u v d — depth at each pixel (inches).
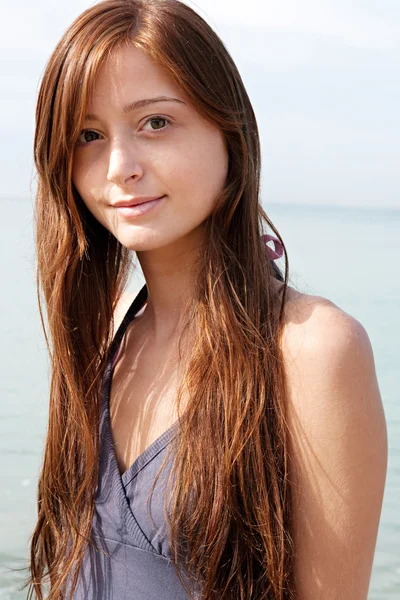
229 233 78.1
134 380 83.4
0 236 1632.6
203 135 74.6
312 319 73.2
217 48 76.1
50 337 85.7
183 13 74.8
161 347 83.2
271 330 74.6
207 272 77.0
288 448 73.3
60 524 84.2
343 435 71.2
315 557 72.9
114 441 81.5
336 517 71.9
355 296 902.4
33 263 88.6
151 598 75.3
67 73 74.5
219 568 73.0
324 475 71.9
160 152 73.7
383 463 73.3
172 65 72.5
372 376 73.1
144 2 75.2
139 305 89.0
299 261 1288.1
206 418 73.9
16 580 230.4
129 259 88.3
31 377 511.8
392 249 1755.7
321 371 71.4
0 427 392.8
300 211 4815.5
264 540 72.2
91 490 79.6
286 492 73.1
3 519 281.4
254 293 76.4
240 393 73.3
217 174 76.0
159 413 79.4
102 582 78.2
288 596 73.7
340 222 3971.5
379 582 261.6
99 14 74.5
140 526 75.8
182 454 74.0
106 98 73.7
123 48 73.1
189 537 72.9
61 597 82.5
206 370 75.0
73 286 85.7
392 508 324.2
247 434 72.4
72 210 80.8
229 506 72.1
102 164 76.1
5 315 734.5
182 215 75.1
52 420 84.7
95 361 85.6
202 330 76.3
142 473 76.6
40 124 78.8
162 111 73.2
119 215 76.2
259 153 80.8
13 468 337.7
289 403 73.1
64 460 83.2
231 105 76.0
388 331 702.5
